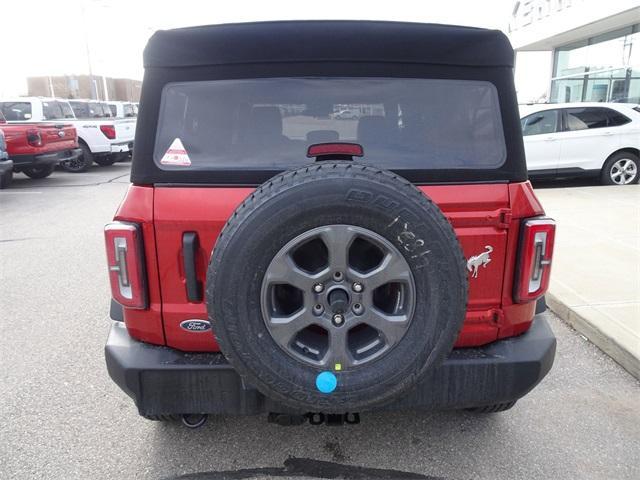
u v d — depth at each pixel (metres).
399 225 2.01
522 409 3.36
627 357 3.80
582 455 2.91
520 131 2.44
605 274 5.39
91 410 3.38
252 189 2.34
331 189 1.99
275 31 2.35
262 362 2.09
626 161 10.44
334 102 2.41
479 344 2.54
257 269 2.03
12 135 12.06
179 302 2.40
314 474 2.78
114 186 12.84
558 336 4.38
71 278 5.98
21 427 3.21
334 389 2.12
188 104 2.40
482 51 2.41
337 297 2.08
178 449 2.99
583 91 19.59
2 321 4.79
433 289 2.06
